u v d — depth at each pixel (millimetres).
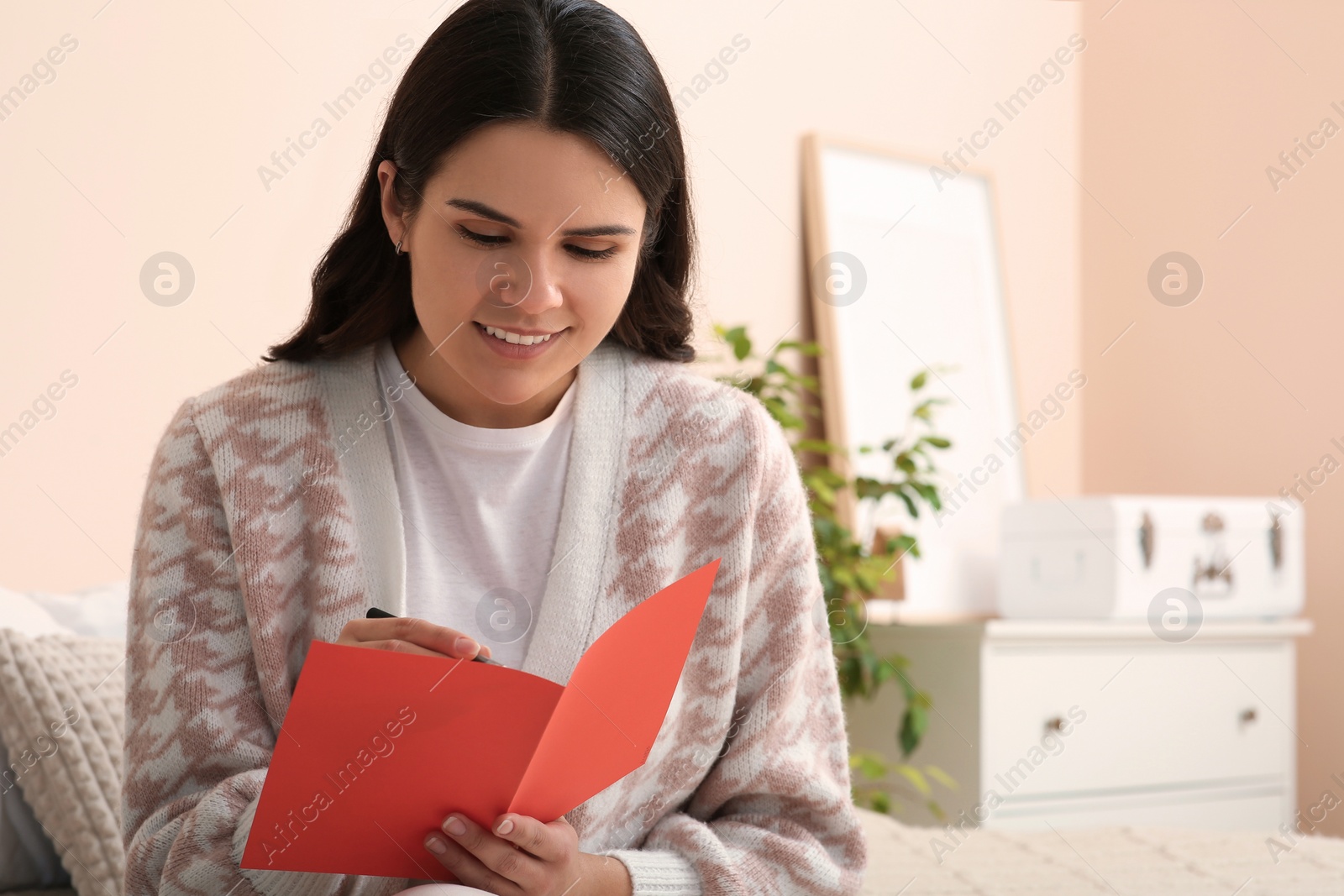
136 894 840
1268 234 2723
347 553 910
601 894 813
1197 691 2418
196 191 1801
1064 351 3023
